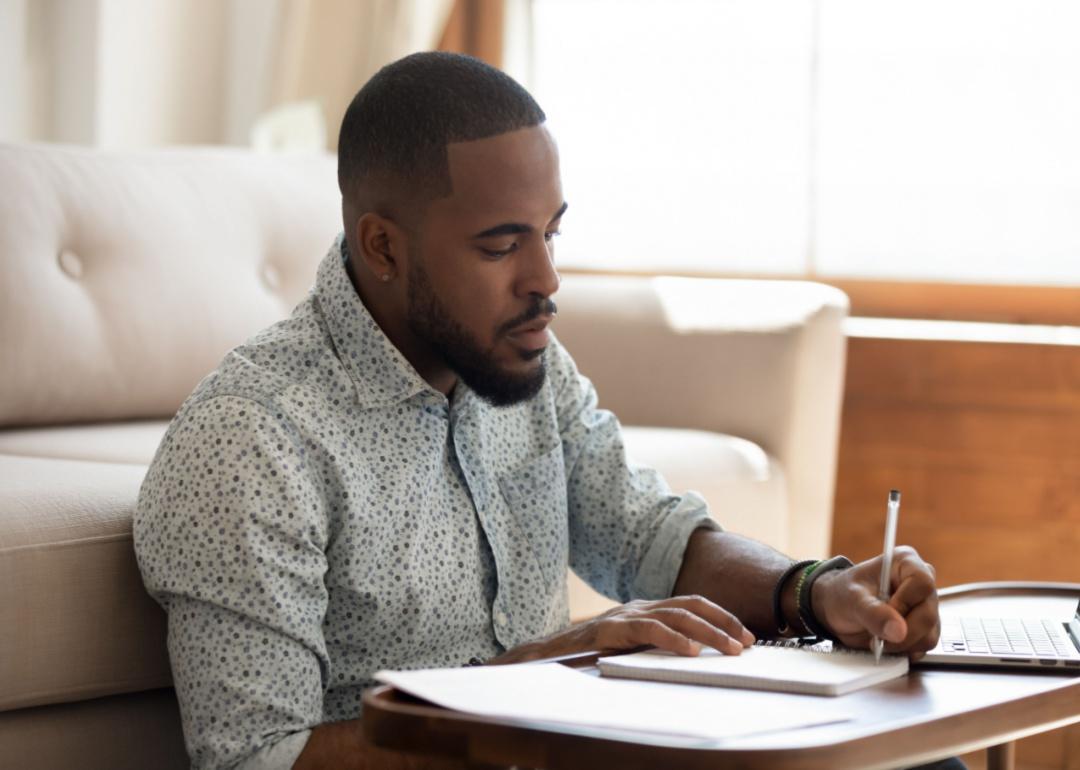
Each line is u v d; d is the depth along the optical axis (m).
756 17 4.91
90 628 2.12
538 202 1.84
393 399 1.93
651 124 5.05
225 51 5.66
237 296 3.60
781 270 4.92
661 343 3.82
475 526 2.03
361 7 5.17
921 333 4.52
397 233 1.89
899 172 4.78
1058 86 4.59
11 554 2.05
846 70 4.81
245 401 1.82
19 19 5.21
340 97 5.20
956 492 4.42
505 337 1.87
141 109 5.39
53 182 3.40
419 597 1.93
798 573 1.92
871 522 4.52
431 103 1.85
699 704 1.40
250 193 3.78
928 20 4.71
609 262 5.13
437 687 1.40
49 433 3.22
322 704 1.90
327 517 1.85
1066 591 2.27
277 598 1.75
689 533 2.19
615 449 2.32
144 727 2.24
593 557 2.32
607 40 5.09
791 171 4.89
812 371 3.70
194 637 1.77
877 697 1.49
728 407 3.71
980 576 4.42
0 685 2.05
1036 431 4.33
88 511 2.16
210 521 1.76
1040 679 1.60
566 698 1.40
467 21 5.23
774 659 1.61
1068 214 4.60
